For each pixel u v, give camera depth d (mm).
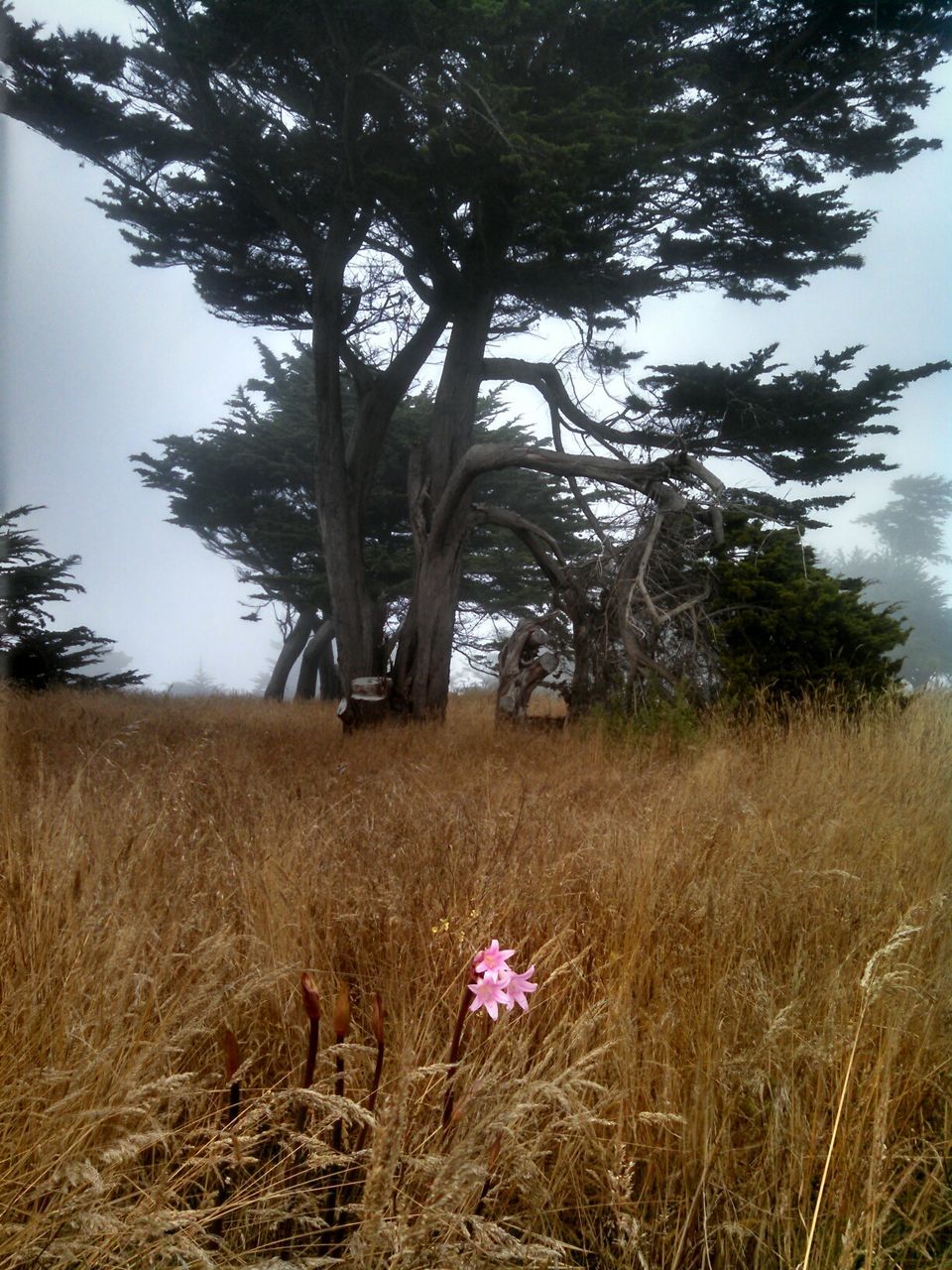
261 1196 2107
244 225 19078
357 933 3469
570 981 3107
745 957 3279
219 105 16297
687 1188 2363
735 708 11750
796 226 17344
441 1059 2670
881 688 11656
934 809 5836
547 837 4559
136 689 29016
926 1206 2264
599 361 19406
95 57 16062
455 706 22234
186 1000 2633
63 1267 1816
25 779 5676
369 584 30031
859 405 17406
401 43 13828
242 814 5012
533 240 16625
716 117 16500
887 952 2537
